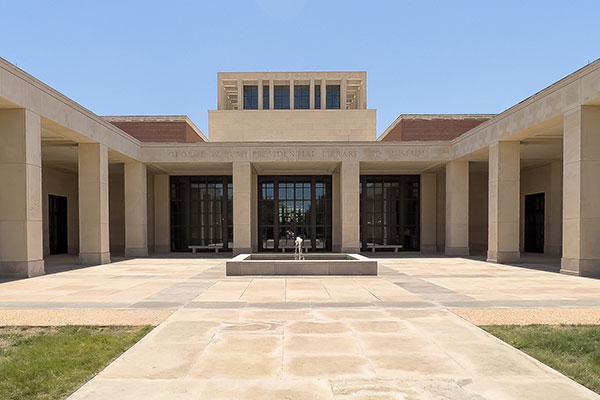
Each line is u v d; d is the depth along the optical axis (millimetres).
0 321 8289
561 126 18141
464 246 25875
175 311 9078
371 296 10805
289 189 31391
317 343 6660
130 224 25641
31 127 15742
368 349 6355
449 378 5227
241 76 41812
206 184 31312
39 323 8102
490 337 6969
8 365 5621
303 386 4984
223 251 30938
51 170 28984
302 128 36906
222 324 7875
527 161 27438
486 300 10320
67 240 31312
